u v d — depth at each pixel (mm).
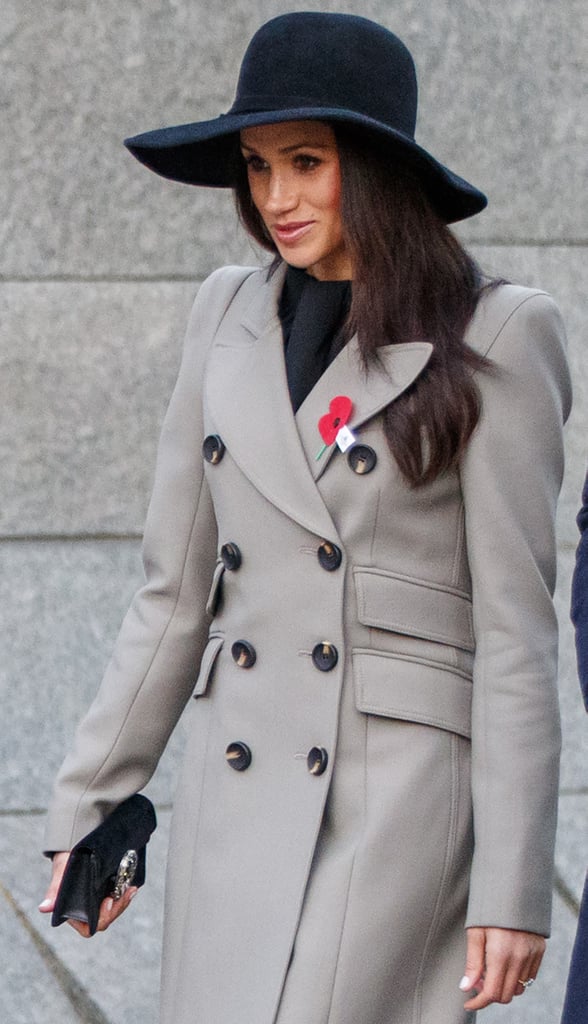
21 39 18422
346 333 10586
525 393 10312
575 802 17672
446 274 10516
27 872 16828
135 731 11266
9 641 17891
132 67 18547
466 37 19000
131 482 18266
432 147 18922
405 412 10125
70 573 18109
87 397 18266
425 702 10273
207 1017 10273
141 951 16266
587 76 19219
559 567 18359
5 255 18328
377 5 18859
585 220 19156
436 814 10203
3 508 18094
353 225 10312
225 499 10719
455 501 10383
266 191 10625
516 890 9961
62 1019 15711
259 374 10789
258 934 10188
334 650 10234
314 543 10336
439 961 10406
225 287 11547
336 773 10258
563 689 18094
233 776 10547
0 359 18156
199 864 10617
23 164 18391
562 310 18969
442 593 10406
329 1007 9945
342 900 10039
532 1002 16203
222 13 18656
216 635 10867
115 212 18469
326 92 10328
